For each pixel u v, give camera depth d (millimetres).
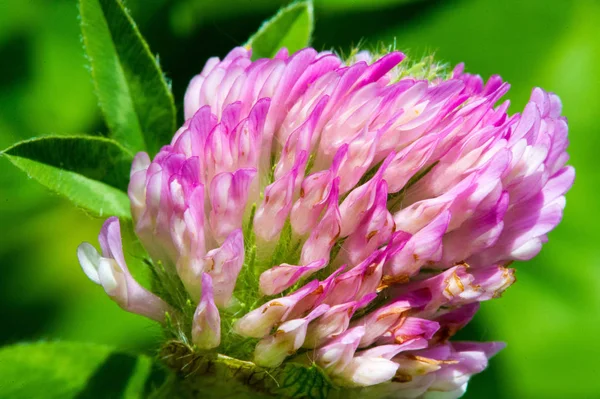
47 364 146
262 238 141
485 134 140
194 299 141
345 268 140
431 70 149
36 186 179
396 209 142
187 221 139
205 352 141
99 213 148
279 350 138
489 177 139
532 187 141
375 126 141
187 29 179
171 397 143
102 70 154
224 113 141
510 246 142
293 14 160
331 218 138
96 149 149
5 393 145
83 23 154
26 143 147
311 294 138
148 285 145
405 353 141
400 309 139
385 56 142
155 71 155
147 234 142
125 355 147
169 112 155
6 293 178
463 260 141
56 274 179
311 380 140
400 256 138
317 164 142
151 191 140
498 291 141
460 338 181
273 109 143
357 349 141
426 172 142
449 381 142
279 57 147
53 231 180
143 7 178
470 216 139
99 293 179
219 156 141
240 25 180
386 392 141
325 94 140
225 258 138
